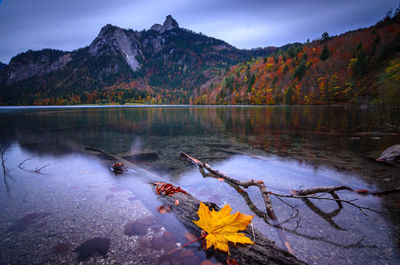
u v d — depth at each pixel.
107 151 4.30
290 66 102.00
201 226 1.34
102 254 1.25
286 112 21.38
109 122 11.68
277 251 1.23
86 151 4.29
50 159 3.61
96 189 2.26
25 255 1.25
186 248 1.29
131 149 4.51
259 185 2.10
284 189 2.30
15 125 9.72
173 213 1.69
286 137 5.91
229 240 1.22
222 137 6.11
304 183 2.46
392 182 2.39
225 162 3.45
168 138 6.00
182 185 2.44
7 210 1.80
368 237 1.42
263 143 5.07
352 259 1.22
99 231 1.49
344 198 2.02
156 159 3.68
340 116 12.93
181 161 3.53
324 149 4.23
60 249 1.30
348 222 1.61
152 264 1.16
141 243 1.34
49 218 1.66
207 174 2.86
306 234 1.47
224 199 2.06
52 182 2.48
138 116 17.59
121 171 2.90
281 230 1.52
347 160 3.38
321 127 8.01
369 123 8.63
